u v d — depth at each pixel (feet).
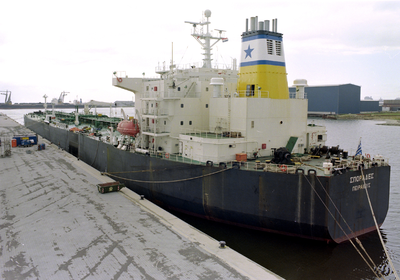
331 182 65.46
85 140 155.63
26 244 66.23
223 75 117.70
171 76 112.27
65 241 67.10
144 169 101.65
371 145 253.24
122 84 121.80
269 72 92.43
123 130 113.09
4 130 275.18
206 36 117.19
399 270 64.80
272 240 75.61
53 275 54.65
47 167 136.98
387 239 78.59
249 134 87.92
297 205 68.90
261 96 92.02
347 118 522.06
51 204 90.17
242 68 97.55
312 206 67.36
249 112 86.94
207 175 80.89
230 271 55.36
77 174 124.98
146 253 61.57
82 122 244.63
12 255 61.82
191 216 90.27
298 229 70.49
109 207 86.99
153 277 53.42
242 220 77.51
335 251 70.23
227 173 77.10
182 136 95.55
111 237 68.54
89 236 69.15
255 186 73.26
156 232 71.10
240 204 76.23
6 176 122.11
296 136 96.84
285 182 69.41
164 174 93.35
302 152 98.43
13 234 71.36
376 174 75.87
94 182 113.09
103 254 61.41
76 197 95.86
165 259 59.31
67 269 56.39
